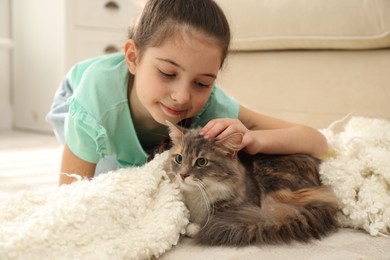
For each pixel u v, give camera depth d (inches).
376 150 61.7
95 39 158.7
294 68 95.0
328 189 55.8
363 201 54.3
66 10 150.7
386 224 51.2
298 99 94.6
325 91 91.2
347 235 50.9
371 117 85.9
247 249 45.4
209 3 57.5
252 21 94.9
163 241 44.8
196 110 58.6
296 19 89.7
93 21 157.3
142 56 57.0
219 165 53.4
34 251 40.2
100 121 60.2
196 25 53.7
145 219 48.8
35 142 142.1
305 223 48.8
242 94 102.0
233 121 56.9
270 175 56.8
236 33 97.1
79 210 44.2
